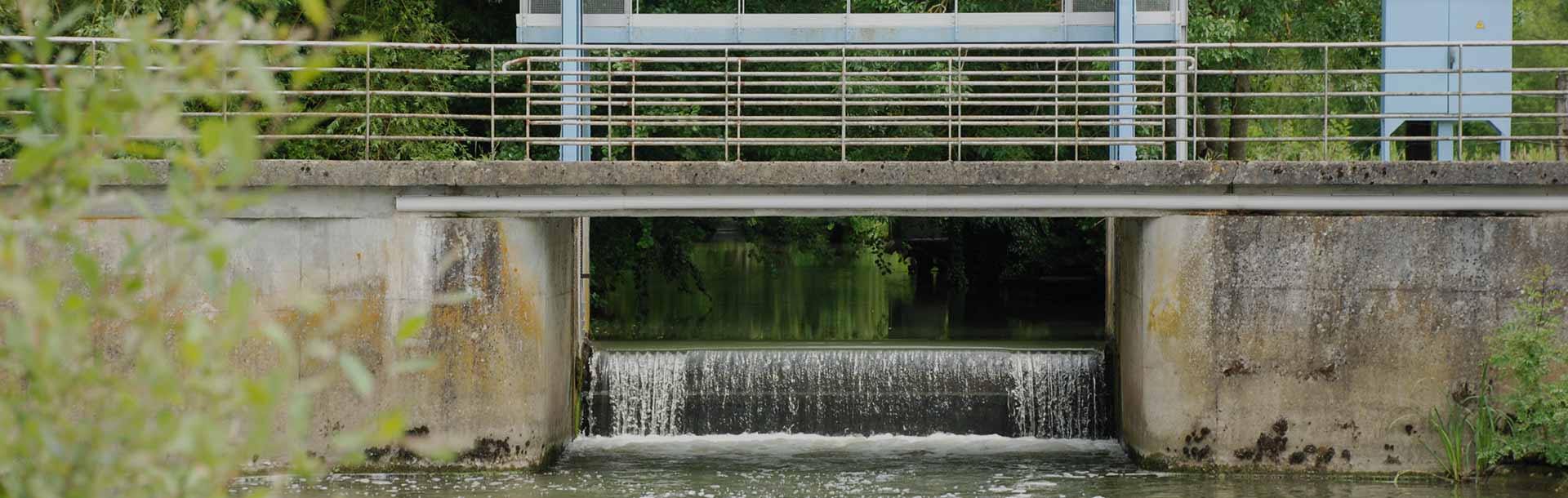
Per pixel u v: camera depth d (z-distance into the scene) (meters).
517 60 14.89
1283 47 14.23
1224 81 26.45
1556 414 12.36
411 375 13.87
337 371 13.73
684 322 25.81
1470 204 13.44
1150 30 18.17
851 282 33.78
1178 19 18.09
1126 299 15.76
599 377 17.27
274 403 3.93
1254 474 13.70
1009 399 17.05
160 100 3.84
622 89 22.00
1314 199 13.55
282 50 3.89
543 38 18.50
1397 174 13.44
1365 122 33.19
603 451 15.95
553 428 15.12
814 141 14.43
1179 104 18.14
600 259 25.02
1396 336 13.52
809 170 13.80
